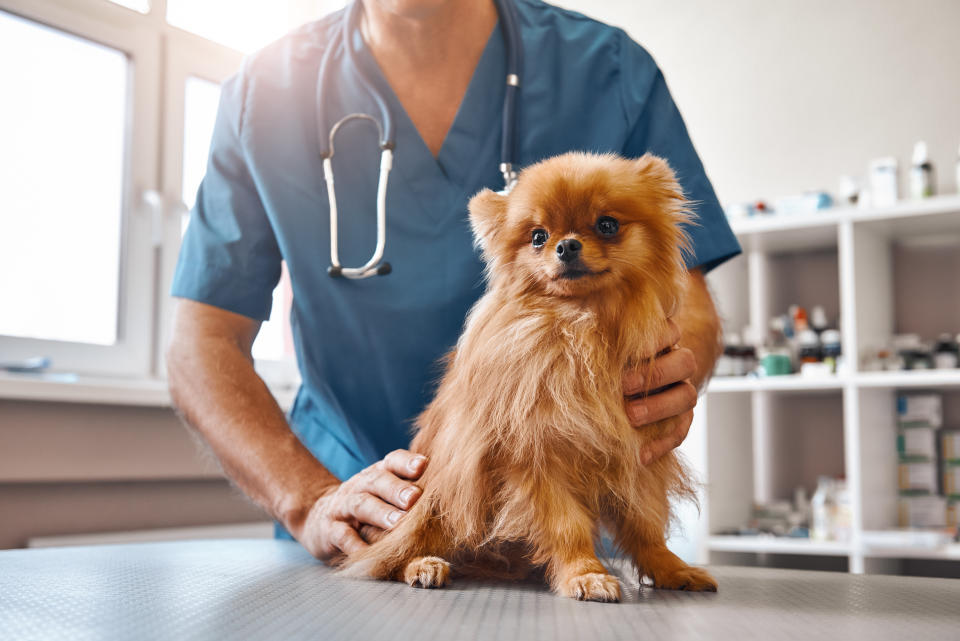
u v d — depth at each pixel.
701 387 1.25
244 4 3.42
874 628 0.70
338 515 1.11
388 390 1.42
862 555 2.47
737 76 3.27
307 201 1.43
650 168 1.06
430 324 1.39
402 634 0.65
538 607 0.80
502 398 0.93
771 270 3.18
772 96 3.20
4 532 2.32
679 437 0.99
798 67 3.17
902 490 2.80
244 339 1.49
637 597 0.89
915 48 2.98
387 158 1.37
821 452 3.08
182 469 2.71
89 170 2.74
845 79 3.09
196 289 1.43
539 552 0.93
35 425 2.36
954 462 2.74
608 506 1.00
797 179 3.13
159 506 2.70
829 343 2.75
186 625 0.68
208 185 1.50
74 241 2.69
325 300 1.41
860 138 3.04
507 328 0.97
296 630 0.66
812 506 2.80
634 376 0.96
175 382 1.40
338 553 1.12
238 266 1.45
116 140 2.81
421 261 1.40
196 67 3.01
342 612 0.76
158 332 2.84
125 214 2.79
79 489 2.50
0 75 2.53
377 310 1.39
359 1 1.53
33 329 2.59
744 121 3.24
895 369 2.59
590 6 3.56
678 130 1.45
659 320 1.00
